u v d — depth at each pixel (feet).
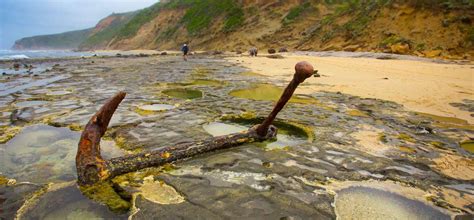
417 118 18.29
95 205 8.20
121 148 12.41
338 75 39.34
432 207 8.63
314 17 140.26
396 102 22.86
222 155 11.76
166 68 51.21
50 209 8.04
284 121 16.97
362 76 38.37
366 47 89.56
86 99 22.47
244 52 130.11
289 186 9.48
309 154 12.11
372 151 12.67
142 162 10.26
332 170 10.68
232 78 36.27
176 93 25.54
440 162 11.71
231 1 177.68
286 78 36.40
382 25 91.81
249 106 20.53
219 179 9.81
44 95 24.20
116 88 28.14
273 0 161.99
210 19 179.93
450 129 16.12
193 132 14.52
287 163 11.16
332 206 8.43
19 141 13.12
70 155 11.61
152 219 7.61
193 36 180.34
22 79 35.91
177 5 230.89
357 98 24.14
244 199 8.64
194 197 8.68
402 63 56.90
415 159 11.93
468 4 77.36
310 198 8.80
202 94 25.21
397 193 9.33
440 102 23.08
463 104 22.43
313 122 16.81
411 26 84.17
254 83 31.91
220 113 18.47
